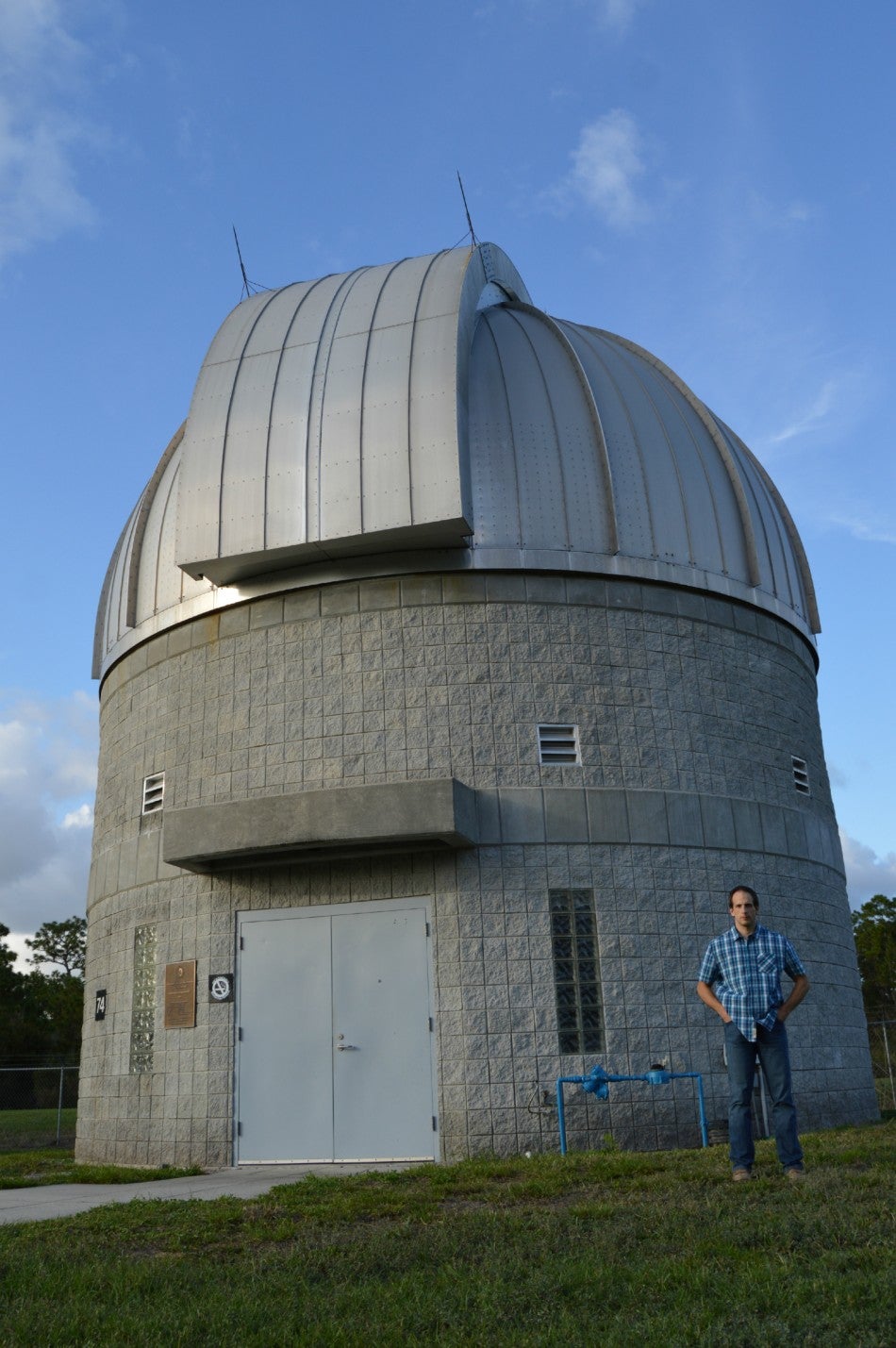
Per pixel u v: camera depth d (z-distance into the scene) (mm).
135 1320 5547
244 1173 13188
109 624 18750
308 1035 14016
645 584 15773
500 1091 13367
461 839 13609
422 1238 7262
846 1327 4957
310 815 13508
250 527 14859
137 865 16156
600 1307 5590
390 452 14508
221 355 16156
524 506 15422
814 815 16906
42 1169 14984
